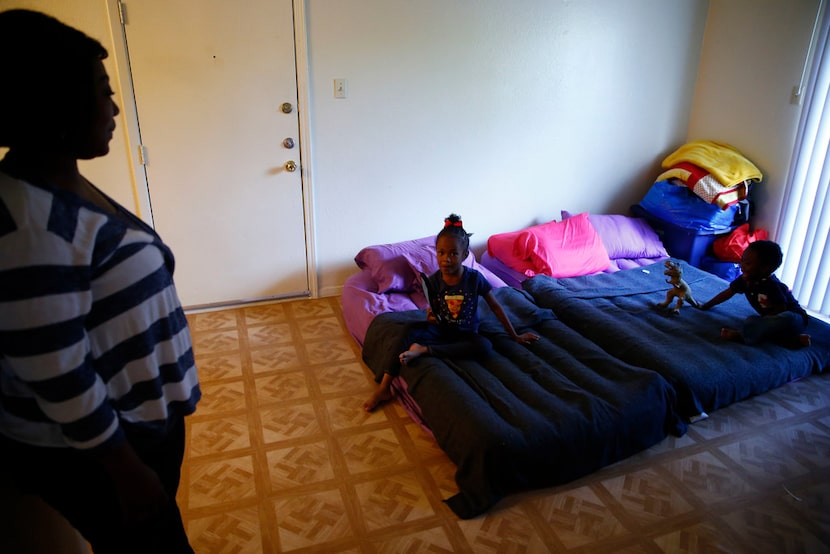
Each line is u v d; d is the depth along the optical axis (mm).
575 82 3492
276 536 1582
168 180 2805
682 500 1740
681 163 3566
